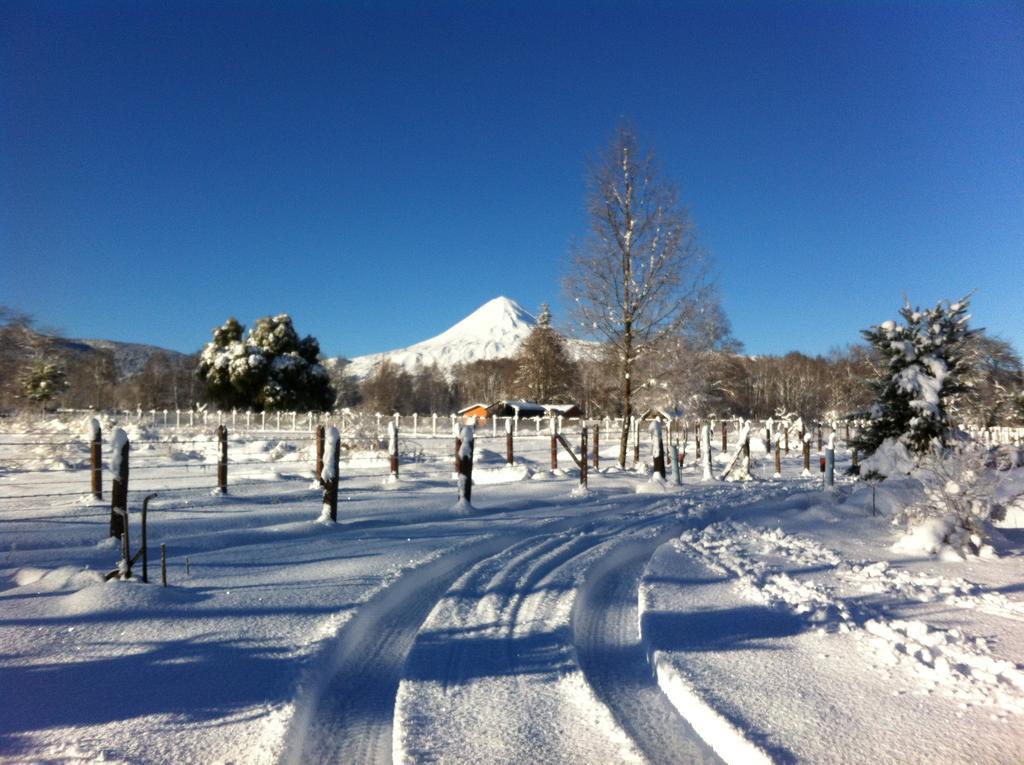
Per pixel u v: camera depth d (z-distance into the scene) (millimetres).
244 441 27641
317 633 5492
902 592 7988
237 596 6457
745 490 18172
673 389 37125
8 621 5605
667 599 7164
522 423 47094
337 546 8836
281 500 12414
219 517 10281
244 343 60812
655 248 29453
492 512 12617
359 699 4801
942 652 5750
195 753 3693
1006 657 5750
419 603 6969
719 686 4820
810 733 4137
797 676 5070
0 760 3566
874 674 5145
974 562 10289
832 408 53562
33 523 9406
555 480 17875
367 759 3977
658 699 4836
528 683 4926
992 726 4297
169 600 6188
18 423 21891
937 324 15781
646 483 17875
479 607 6691
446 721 4301
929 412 15023
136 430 29875
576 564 8625
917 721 4344
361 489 14625
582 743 4066
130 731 3910
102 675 4648
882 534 12766
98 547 8250
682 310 29891
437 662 5309
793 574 8828
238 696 4367
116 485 8477
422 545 9094
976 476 11453
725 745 4078
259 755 3688
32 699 4285
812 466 29172
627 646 5988
